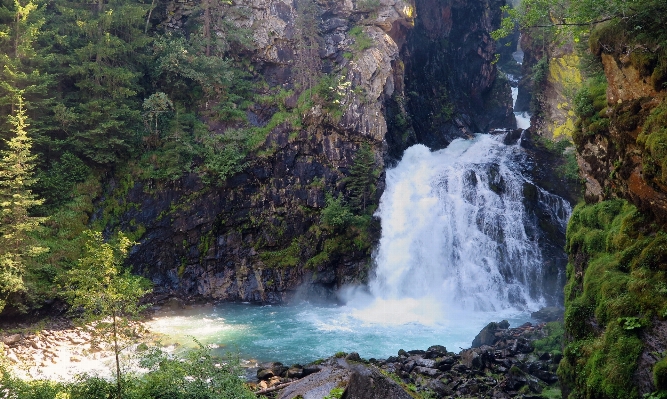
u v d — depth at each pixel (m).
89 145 31.23
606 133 15.24
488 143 38.16
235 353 20.72
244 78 38.28
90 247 12.26
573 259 15.81
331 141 33.84
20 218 24.17
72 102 32.53
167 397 11.88
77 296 12.46
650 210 12.63
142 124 33.47
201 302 30.12
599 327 12.10
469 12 49.38
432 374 17.39
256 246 32.19
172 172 31.41
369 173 33.12
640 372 10.41
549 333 20.20
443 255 30.88
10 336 21.80
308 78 35.81
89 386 12.16
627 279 11.99
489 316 26.94
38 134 29.17
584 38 21.41
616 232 13.42
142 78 35.78
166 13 39.41
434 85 45.47
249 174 33.00
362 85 35.28
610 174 14.70
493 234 30.38
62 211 29.00
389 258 31.42
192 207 31.73
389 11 38.69
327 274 31.45
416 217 32.16
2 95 28.86
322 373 13.79
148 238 30.81
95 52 32.72
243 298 31.19
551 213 30.03
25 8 30.02
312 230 32.34
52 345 21.44
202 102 35.75
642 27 13.68
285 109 35.44
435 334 23.77
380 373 13.24
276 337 23.53
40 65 30.94
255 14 38.97
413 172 35.53
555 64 35.97
